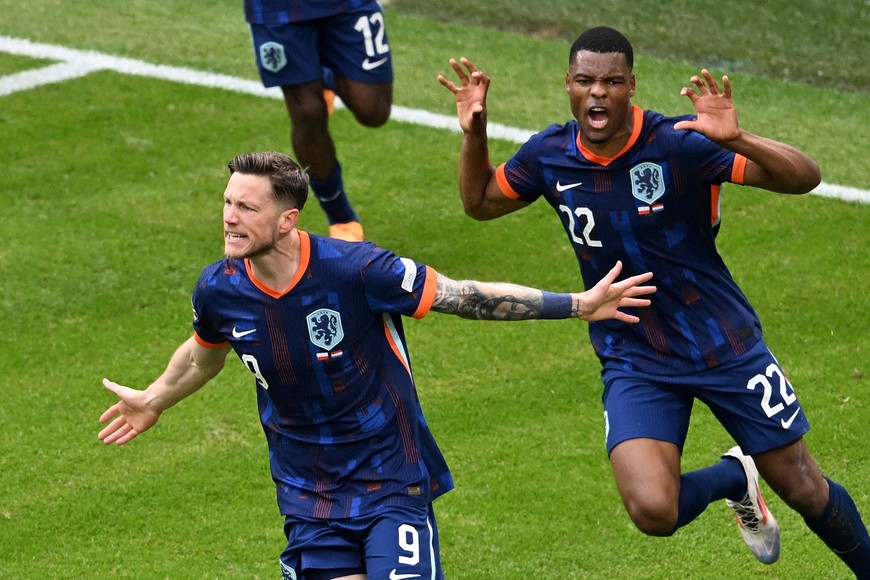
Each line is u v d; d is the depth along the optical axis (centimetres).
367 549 1501
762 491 2073
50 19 4091
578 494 2055
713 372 1675
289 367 1483
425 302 1483
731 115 1562
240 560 1933
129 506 2064
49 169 3209
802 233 2825
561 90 3584
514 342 2486
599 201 1661
